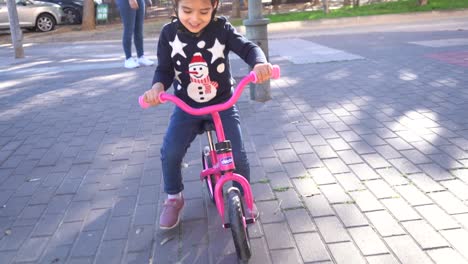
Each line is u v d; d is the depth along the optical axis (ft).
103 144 16.51
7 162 15.25
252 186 12.59
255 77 8.68
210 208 11.64
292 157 14.32
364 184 12.27
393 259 9.19
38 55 39.75
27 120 19.67
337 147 14.83
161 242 10.34
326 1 57.77
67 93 23.91
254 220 9.59
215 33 9.39
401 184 12.11
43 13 59.72
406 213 10.75
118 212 11.75
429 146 14.38
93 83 25.85
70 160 15.20
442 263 8.98
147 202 12.18
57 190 13.11
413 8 57.00
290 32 47.78
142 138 16.90
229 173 9.06
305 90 21.83
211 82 9.68
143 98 9.05
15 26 37.27
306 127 16.87
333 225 10.49
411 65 25.66
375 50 31.35
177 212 10.78
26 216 11.75
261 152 14.85
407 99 19.33
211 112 8.88
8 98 23.36
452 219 10.39
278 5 74.49
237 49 9.53
